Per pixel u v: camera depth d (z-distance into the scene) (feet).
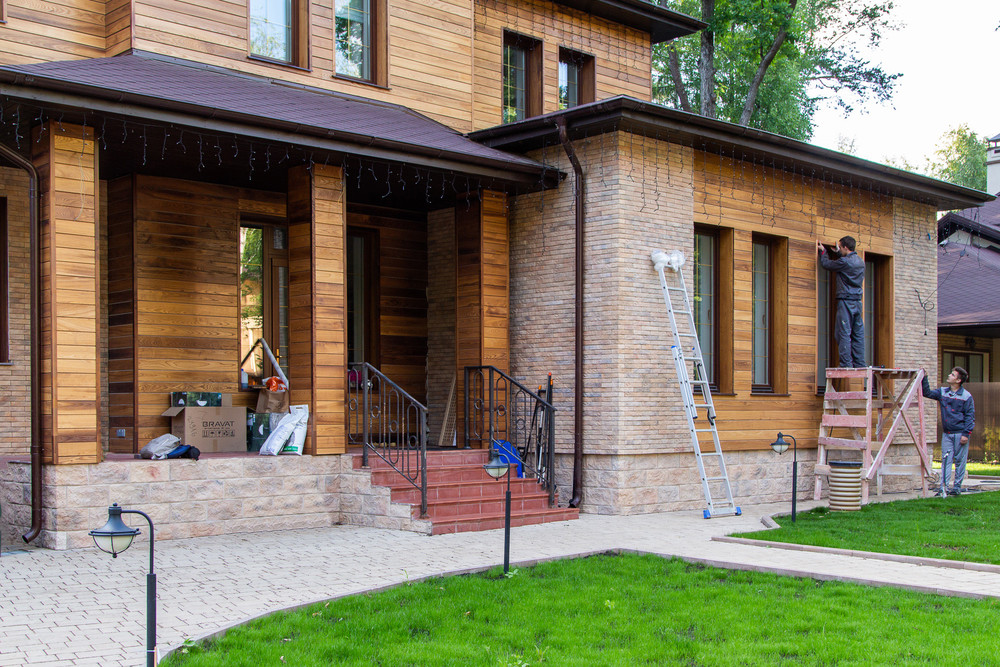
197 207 41.86
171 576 27.61
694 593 26.02
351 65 45.98
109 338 40.91
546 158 44.96
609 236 42.27
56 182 32.12
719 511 41.29
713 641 21.81
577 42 56.29
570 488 42.86
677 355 42.22
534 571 28.86
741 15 81.97
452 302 48.70
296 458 37.37
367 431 38.17
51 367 31.94
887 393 52.24
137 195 40.11
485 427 44.32
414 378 49.42
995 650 20.49
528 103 54.60
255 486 36.32
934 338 60.18
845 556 31.12
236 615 23.02
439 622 23.11
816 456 51.47
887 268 57.41
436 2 48.67
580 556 31.48
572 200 43.68
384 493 36.86
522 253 45.73
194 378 41.29
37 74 29.32
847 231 54.24
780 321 50.29
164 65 38.47
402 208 49.42
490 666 19.88
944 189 57.26
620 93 58.59
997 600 24.59
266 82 42.01
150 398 39.83
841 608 24.08
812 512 41.96
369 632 21.98
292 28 44.21
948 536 34.32
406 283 49.49
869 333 57.06
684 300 44.06
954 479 51.08
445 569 28.55
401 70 46.91
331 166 38.93
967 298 79.51
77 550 31.71
